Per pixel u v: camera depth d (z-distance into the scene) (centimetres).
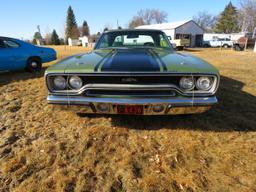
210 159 223
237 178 196
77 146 246
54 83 231
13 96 426
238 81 570
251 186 186
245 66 877
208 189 183
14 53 609
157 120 307
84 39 4119
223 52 1912
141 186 186
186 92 223
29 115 333
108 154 231
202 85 223
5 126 296
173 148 242
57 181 191
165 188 183
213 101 224
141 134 271
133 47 352
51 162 217
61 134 273
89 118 315
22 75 630
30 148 241
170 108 225
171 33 3600
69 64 238
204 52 1941
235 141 257
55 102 233
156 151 236
